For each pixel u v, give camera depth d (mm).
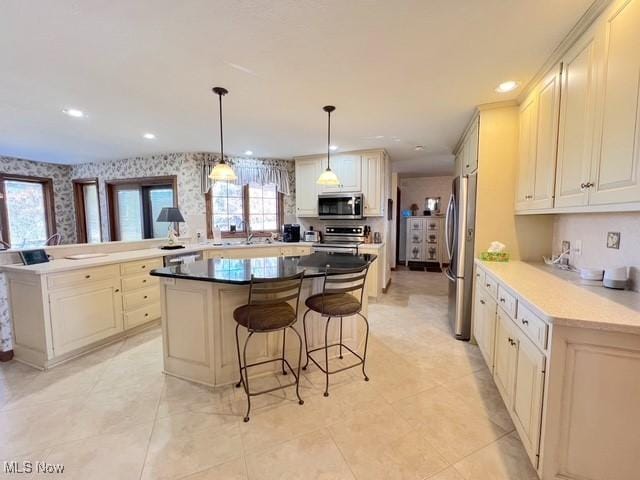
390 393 2195
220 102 2537
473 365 2613
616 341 1233
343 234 5133
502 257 2750
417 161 5727
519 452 1656
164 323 2406
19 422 1872
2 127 3453
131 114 3039
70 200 5941
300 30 1688
